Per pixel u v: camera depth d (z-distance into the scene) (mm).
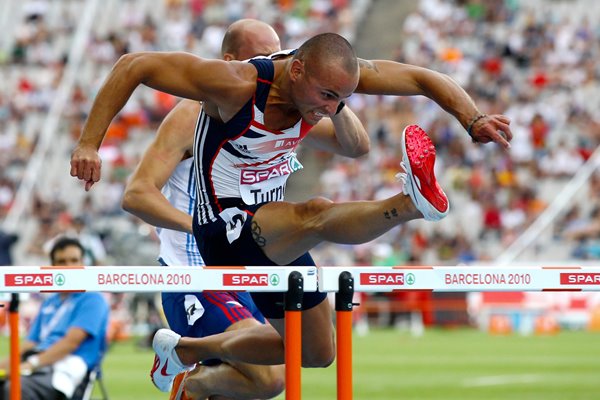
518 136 79750
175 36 91750
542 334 63688
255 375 18250
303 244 15469
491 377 39844
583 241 70250
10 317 17375
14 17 94812
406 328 68562
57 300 24922
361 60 15594
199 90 14422
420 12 93250
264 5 94812
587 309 66875
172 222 18250
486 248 72938
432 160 13906
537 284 13930
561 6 91625
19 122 85312
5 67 89812
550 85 85000
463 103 15453
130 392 34250
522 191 76188
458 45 89562
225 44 19031
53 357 23672
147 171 18562
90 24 91875
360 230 14719
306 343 16547
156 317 53562
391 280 13695
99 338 24391
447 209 14219
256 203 16000
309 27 93125
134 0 94812
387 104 83188
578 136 80312
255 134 15039
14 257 72000
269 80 14750
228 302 19109
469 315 68062
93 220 73500
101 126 14375
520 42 88500
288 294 13539
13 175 80688
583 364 44969
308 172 80938
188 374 19016
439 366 44312
